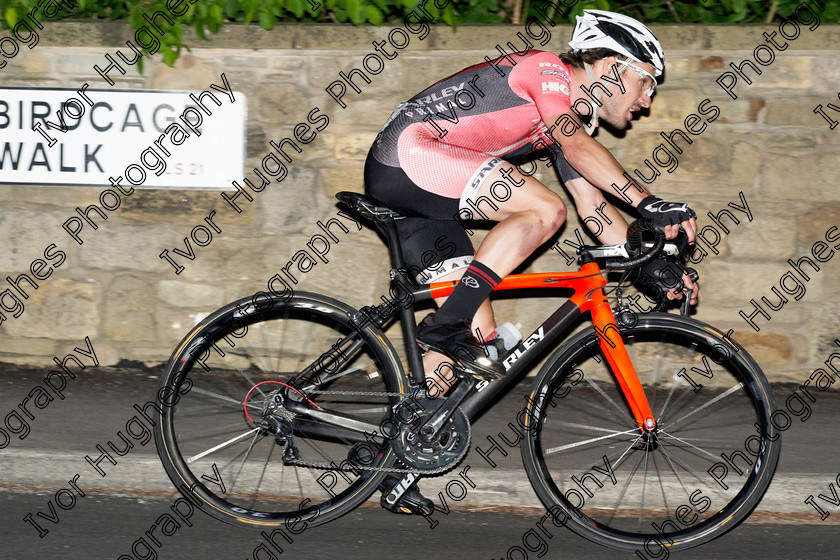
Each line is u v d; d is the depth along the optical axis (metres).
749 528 3.24
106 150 4.12
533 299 4.17
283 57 4.04
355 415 3.06
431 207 3.02
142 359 4.32
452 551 3.01
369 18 3.96
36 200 4.19
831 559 3.00
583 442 3.32
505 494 3.35
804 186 4.06
